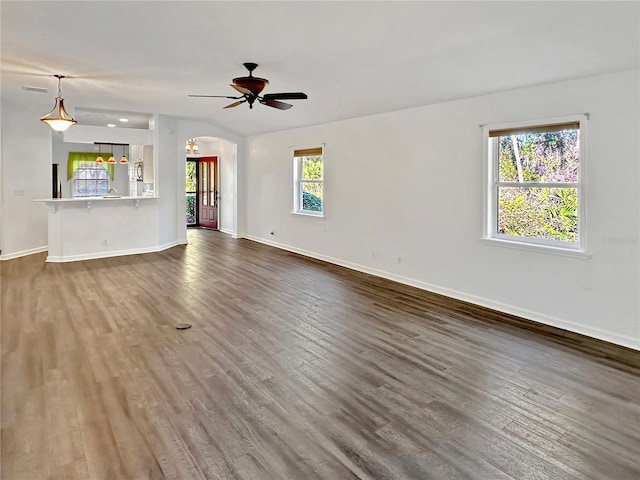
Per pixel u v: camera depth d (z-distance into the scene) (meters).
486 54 3.67
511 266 4.52
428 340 3.81
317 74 4.61
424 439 2.38
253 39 3.56
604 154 3.71
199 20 3.18
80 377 3.05
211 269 6.63
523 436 2.41
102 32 3.46
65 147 11.48
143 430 2.43
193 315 4.43
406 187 5.69
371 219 6.31
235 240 9.66
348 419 2.57
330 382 3.03
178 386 2.94
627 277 3.64
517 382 3.04
